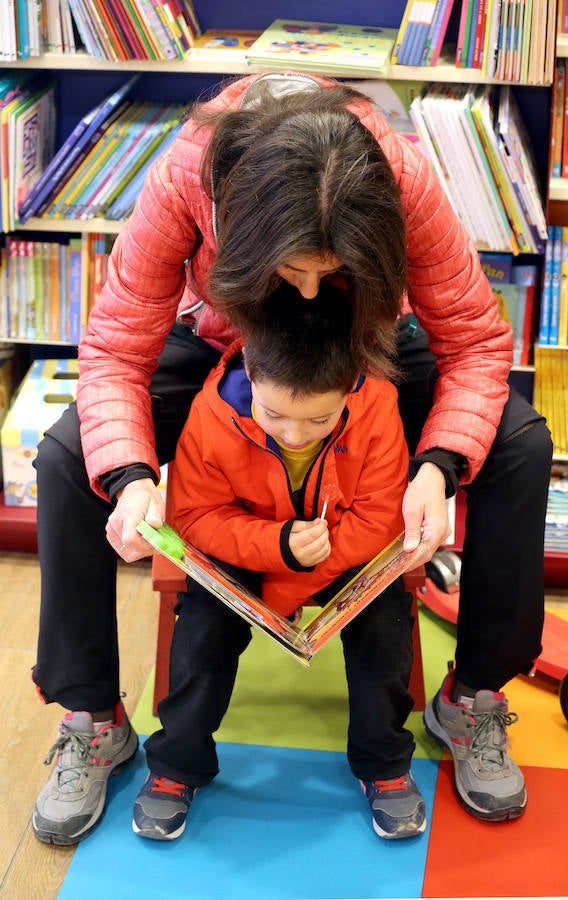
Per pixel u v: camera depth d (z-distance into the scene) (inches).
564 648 77.7
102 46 81.7
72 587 60.4
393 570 52.3
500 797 64.0
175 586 67.1
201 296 61.7
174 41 80.0
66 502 58.9
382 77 81.0
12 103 83.6
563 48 80.6
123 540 51.9
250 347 48.9
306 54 79.1
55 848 62.2
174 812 62.4
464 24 78.7
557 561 86.9
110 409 56.6
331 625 53.6
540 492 60.2
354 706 62.2
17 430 89.2
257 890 59.5
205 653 59.4
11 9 80.4
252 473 58.6
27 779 67.4
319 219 42.4
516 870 60.9
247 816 64.9
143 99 94.6
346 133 44.4
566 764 69.3
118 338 57.9
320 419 51.2
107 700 64.3
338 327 48.1
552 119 82.1
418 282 58.0
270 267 43.3
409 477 63.2
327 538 56.6
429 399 65.6
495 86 89.0
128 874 60.5
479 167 81.4
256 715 73.6
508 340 59.6
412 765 69.2
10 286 92.2
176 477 59.7
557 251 86.6
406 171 54.4
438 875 60.6
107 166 85.9
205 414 58.1
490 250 86.3
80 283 91.4
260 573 62.2
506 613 62.9
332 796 66.7
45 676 62.7
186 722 60.5
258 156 43.9
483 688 66.3
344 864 61.4
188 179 53.6
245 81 55.4
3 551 92.7
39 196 86.1
